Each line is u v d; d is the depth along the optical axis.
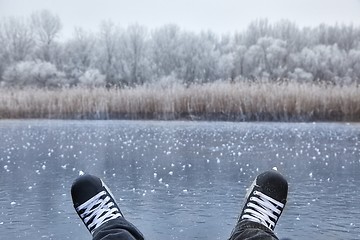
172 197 3.08
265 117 9.88
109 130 8.06
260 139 6.72
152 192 3.24
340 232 2.34
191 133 7.58
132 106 10.22
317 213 2.70
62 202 2.97
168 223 2.50
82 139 6.73
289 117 9.77
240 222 1.71
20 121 9.96
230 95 10.00
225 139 6.71
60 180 3.70
